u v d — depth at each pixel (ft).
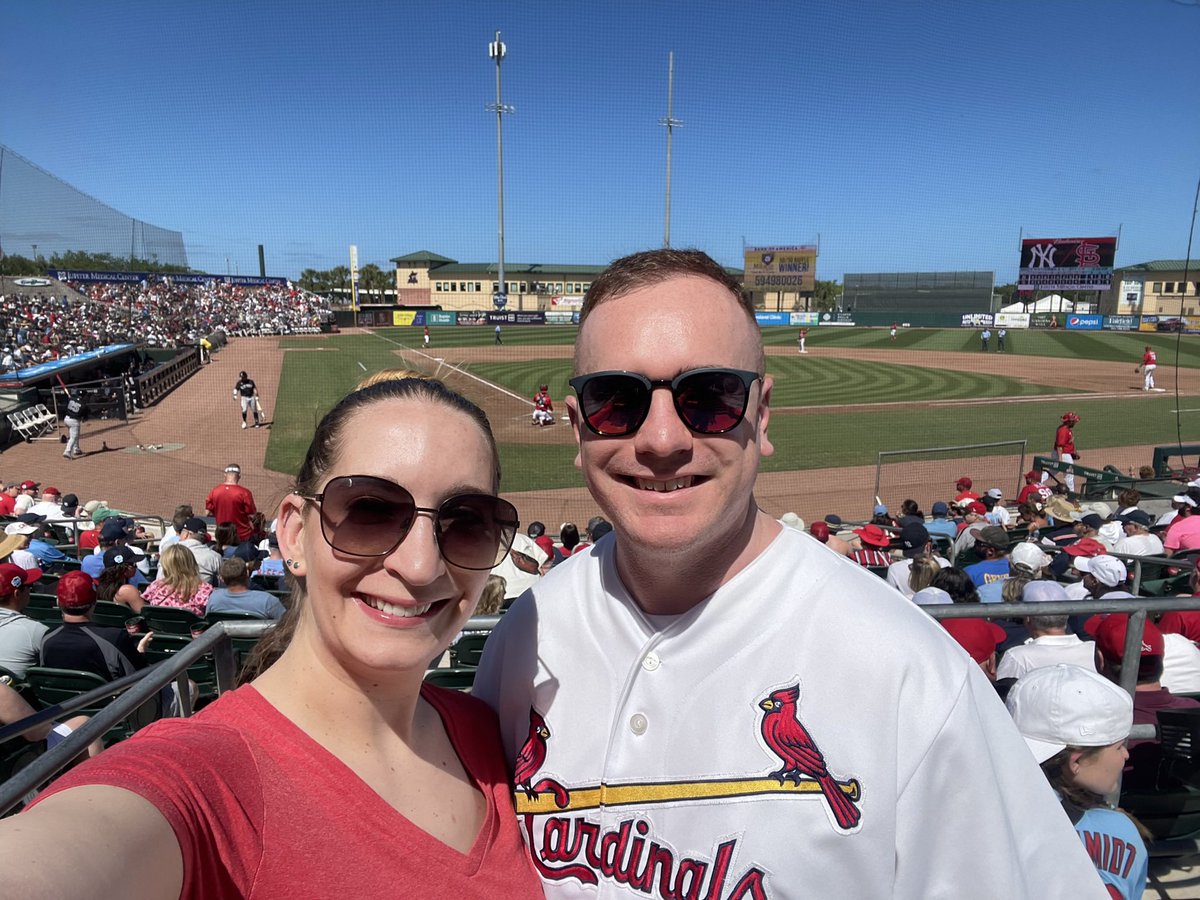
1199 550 26.27
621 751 4.83
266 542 30.83
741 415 4.62
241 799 3.61
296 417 72.69
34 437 64.08
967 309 236.22
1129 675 9.55
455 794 4.71
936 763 4.29
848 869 4.26
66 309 148.05
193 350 119.75
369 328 207.82
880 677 4.37
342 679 4.33
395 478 4.35
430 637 4.44
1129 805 9.78
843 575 4.87
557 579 5.83
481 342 158.30
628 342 4.66
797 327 216.54
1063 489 48.06
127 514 40.19
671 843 4.55
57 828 2.73
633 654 4.96
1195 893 9.50
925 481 50.93
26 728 8.27
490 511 4.80
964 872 4.33
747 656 4.63
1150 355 93.71
